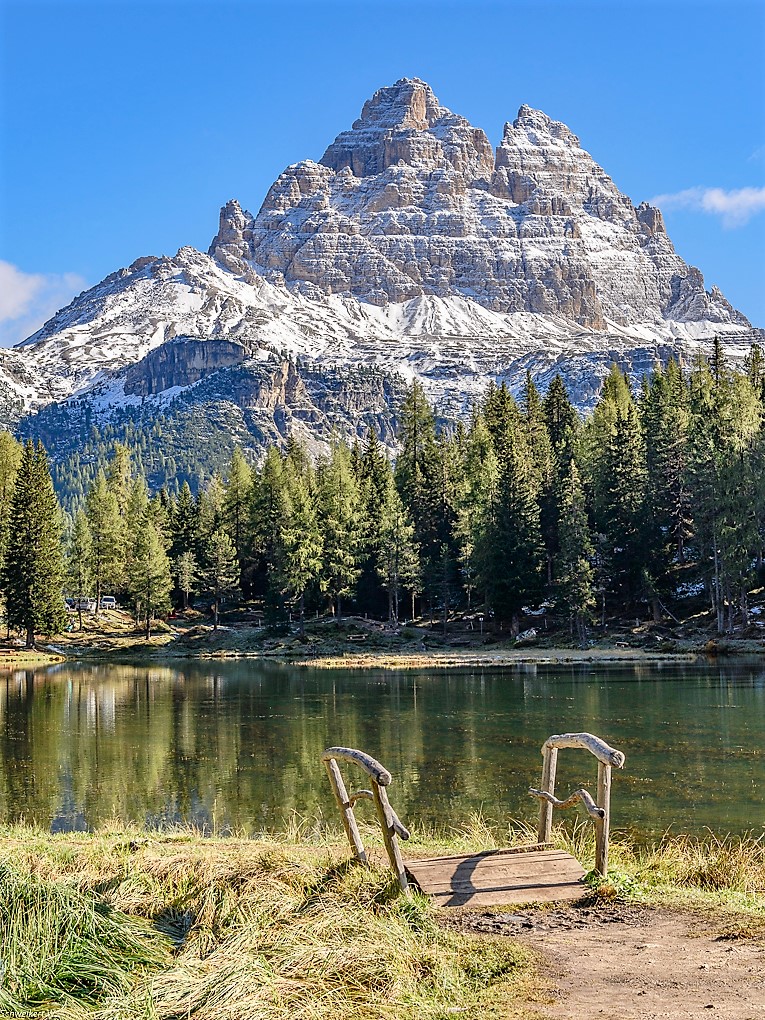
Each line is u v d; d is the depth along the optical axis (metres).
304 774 31.20
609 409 125.19
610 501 99.69
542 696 53.19
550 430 134.12
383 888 10.95
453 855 12.79
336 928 9.60
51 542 104.31
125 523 139.00
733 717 42.22
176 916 10.95
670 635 87.19
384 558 107.19
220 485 175.38
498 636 98.50
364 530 114.44
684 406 115.69
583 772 30.33
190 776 31.06
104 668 85.38
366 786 28.66
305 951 8.95
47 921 9.69
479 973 8.70
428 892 11.02
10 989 8.62
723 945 9.46
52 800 27.42
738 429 88.56
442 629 104.56
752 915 10.50
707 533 88.12
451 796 27.03
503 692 56.25
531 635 95.56
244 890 11.05
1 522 113.81
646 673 64.81
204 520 137.62
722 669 65.25
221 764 33.41
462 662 81.75
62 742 39.31
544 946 9.50
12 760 34.72
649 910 10.78
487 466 115.38
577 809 24.67
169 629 120.69
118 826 21.62
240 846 14.06
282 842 15.66
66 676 76.12
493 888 11.20
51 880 11.70
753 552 95.38
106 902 11.05
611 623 95.62
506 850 12.12
